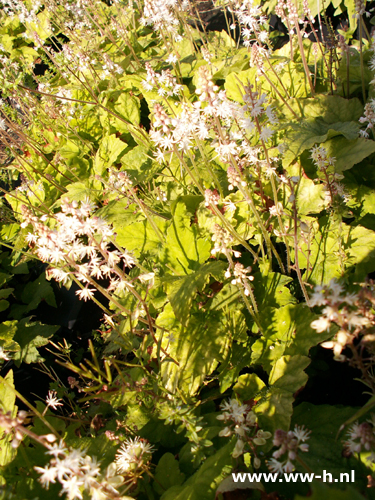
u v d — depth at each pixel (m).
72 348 3.74
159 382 2.29
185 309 2.43
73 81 5.52
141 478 2.04
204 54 3.97
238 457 1.84
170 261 2.92
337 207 2.54
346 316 1.40
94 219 1.84
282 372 2.14
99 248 1.93
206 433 2.09
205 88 1.97
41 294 4.12
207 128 2.22
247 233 2.89
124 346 2.40
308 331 2.23
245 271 2.11
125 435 2.24
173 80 3.06
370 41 3.72
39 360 3.43
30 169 5.16
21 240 4.66
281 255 2.98
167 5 3.68
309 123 3.06
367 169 2.86
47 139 5.42
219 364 2.62
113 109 4.67
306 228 2.12
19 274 4.68
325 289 1.40
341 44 3.05
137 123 4.58
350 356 2.41
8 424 1.37
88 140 4.90
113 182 3.06
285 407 1.95
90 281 2.05
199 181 3.33
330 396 2.37
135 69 5.09
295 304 2.40
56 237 1.83
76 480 1.44
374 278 2.41
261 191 2.77
